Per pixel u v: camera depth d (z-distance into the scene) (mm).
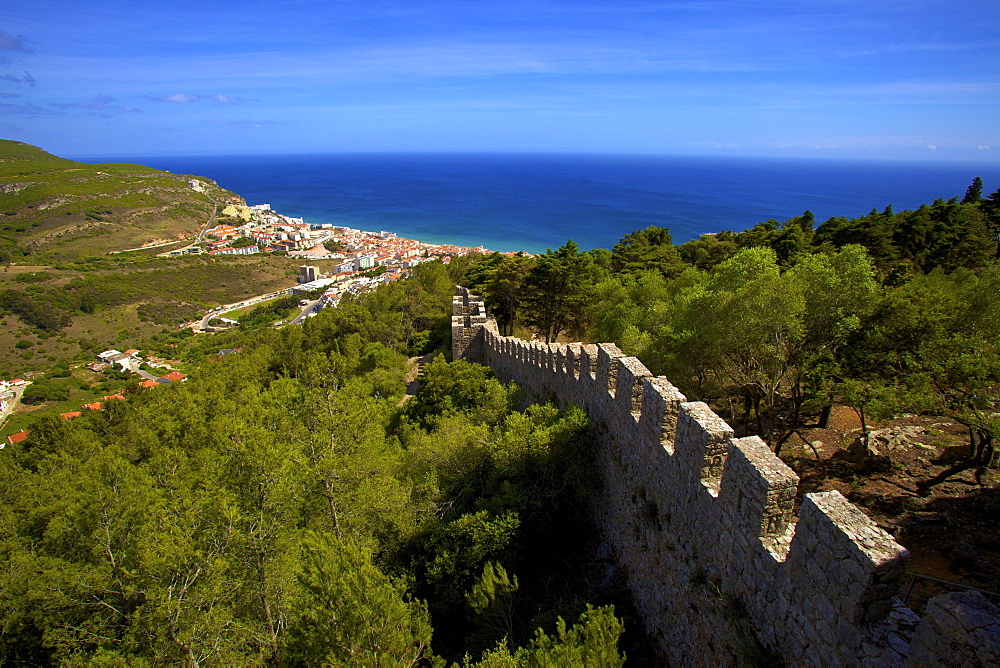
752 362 14914
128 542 11258
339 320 50188
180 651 8992
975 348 11609
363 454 13570
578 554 13055
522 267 41688
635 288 28047
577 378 15281
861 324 14125
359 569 8102
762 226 57375
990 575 9148
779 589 6590
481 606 10727
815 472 14320
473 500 14922
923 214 41344
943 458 13742
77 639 9914
